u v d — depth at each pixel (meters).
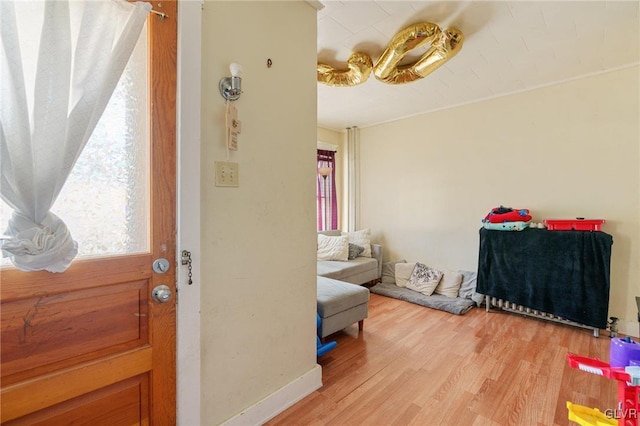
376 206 4.37
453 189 3.58
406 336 2.48
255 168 1.43
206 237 1.26
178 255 1.15
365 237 4.15
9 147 0.80
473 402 1.64
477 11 1.84
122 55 0.96
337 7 1.80
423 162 3.84
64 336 0.93
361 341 2.39
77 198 0.96
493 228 3.00
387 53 2.13
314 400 1.65
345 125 4.44
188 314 1.19
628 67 2.50
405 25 1.99
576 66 2.54
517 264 2.84
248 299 1.42
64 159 0.87
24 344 0.87
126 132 1.05
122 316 1.04
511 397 1.68
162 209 1.12
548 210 2.91
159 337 1.12
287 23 1.56
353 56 2.31
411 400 1.66
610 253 2.43
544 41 2.16
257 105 1.43
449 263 3.64
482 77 2.75
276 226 1.54
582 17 1.88
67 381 0.93
